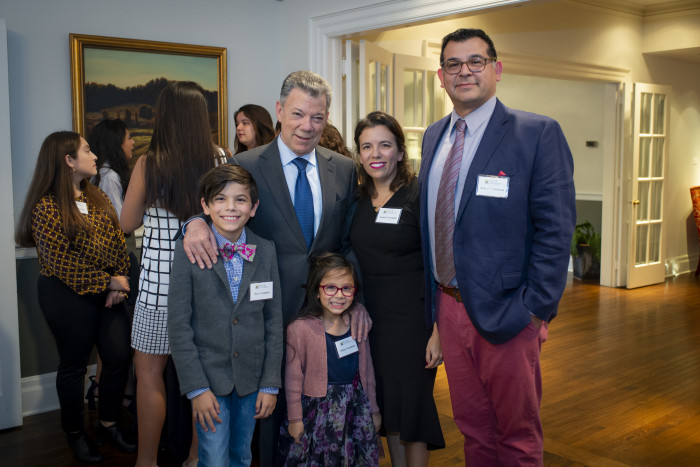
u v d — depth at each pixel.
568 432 3.57
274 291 2.36
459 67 2.11
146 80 4.09
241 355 2.27
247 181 2.25
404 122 5.05
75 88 3.80
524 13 6.03
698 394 4.18
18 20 3.61
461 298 2.26
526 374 2.15
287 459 2.45
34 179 3.04
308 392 2.47
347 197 2.55
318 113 2.28
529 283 2.09
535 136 2.07
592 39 6.84
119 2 3.96
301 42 4.55
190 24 4.26
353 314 2.51
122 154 3.76
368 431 2.50
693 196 8.41
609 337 5.56
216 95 4.39
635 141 7.46
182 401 2.62
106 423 3.28
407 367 2.46
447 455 3.25
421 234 2.38
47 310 3.05
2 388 3.49
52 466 3.11
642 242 7.88
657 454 3.29
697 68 8.53
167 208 2.52
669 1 7.08
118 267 3.24
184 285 2.22
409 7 3.89
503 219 2.08
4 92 3.32
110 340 3.17
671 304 6.85
